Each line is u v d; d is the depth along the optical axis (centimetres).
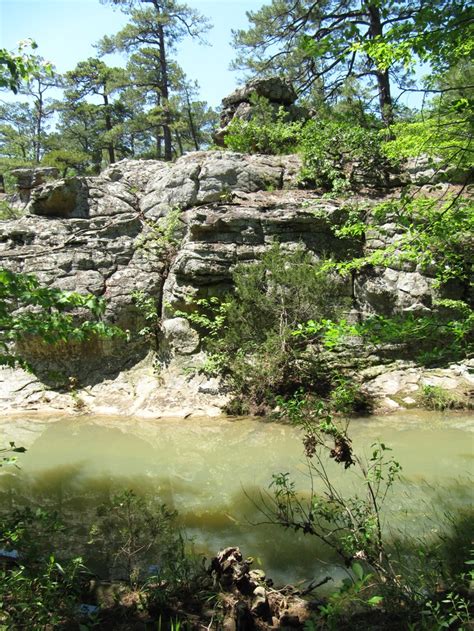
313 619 315
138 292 1139
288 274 985
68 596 315
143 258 1193
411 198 483
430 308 1032
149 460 729
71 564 339
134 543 430
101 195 1318
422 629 281
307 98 2209
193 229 1120
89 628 293
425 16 328
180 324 1093
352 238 1107
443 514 482
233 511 528
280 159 1389
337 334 401
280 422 878
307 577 392
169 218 1252
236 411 941
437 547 400
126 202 1335
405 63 363
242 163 1316
